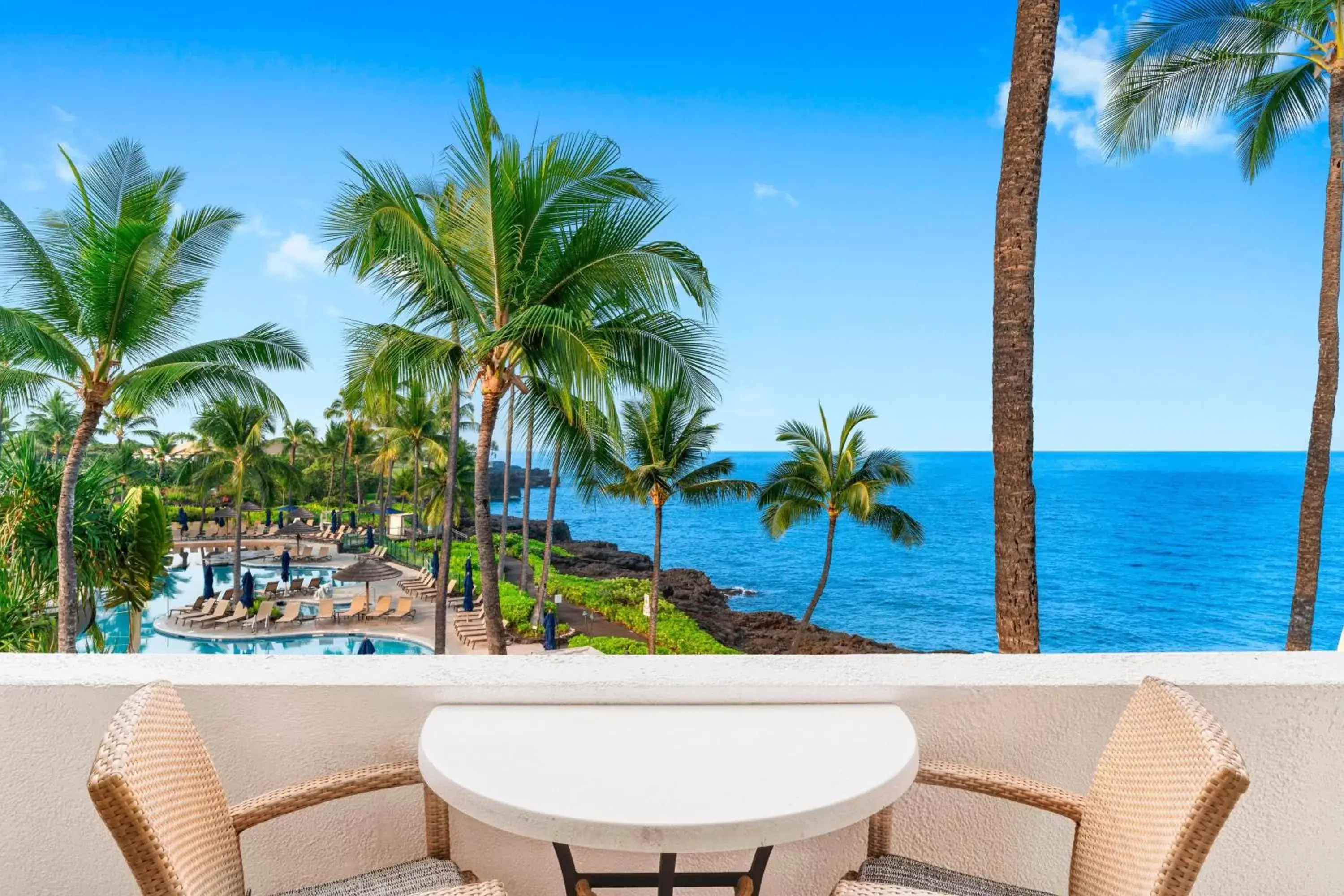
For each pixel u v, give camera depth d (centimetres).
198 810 125
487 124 1252
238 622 2772
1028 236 650
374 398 1413
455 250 1344
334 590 3444
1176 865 110
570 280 1355
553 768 129
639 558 6462
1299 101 1470
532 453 1600
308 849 166
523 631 2859
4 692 156
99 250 1489
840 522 10075
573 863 142
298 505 6938
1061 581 6881
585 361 1231
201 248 1661
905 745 139
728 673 166
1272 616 5878
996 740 165
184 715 131
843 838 173
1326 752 164
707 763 131
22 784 157
